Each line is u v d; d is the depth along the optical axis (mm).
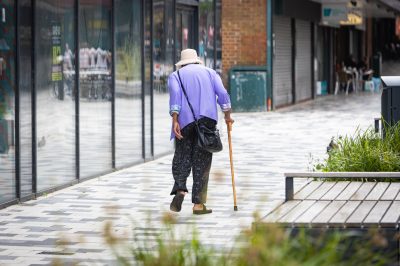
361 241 9180
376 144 15859
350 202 10930
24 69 14609
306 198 11312
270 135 26672
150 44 20375
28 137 14758
